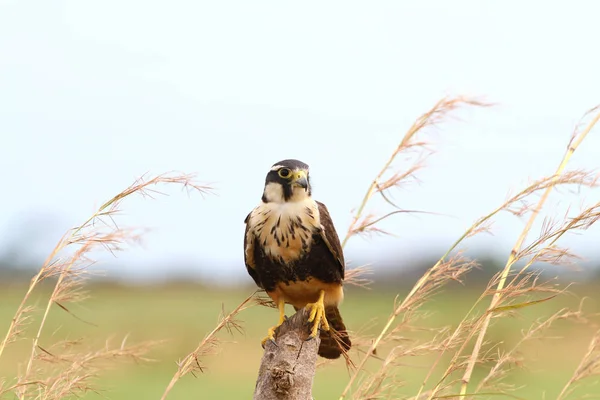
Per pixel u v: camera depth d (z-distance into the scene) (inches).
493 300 379.9
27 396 371.2
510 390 383.9
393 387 382.3
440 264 406.6
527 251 377.7
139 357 417.1
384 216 446.3
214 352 390.3
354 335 420.5
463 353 411.5
